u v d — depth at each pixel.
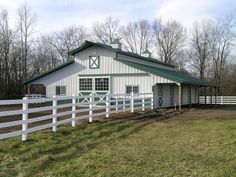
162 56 59.38
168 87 27.83
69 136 10.85
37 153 8.32
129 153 8.54
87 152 8.56
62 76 27.50
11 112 9.47
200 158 8.09
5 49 41.94
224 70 52.00
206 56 52.50
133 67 24.64
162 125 14.40
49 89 28.05
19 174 6.55
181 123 15.30
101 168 7.04
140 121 15.76
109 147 9.29
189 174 6.68
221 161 7.80
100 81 25.98
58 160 7.66
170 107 26.89
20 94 42.84
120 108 23.31
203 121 16.33
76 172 6.70
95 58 26.22
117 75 25.33
